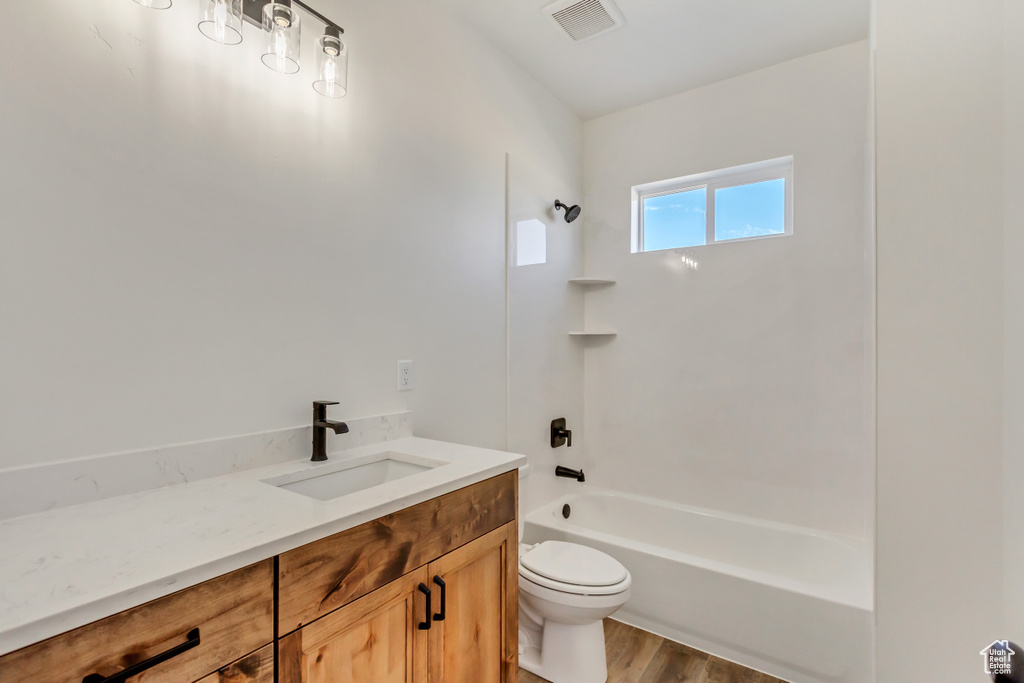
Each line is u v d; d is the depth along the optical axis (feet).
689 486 8.80
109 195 3.46
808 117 7.76
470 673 4.10
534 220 8.29
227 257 4.14
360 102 5.34
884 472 3.88
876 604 3.93
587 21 6.93
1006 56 3.53
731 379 8.43
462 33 6.82
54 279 3.22
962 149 3.68
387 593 3.37
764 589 6.06
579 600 5.50
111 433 3.46
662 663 6.26
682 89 8.78
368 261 5.39
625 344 9.49
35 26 3.15
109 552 2.52
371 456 4.91
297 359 4.67
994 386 3.56
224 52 4.15
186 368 3.87
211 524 2.92
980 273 3.61
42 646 1.94
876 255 3.94
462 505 4.03
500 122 7.54
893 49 3.91
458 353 6.64
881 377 3.90
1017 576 3.25
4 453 3.02
